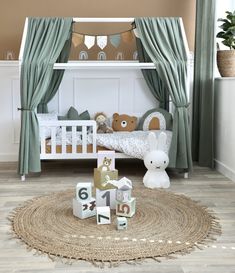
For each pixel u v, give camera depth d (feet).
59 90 15.15
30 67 12.02
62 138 12.75
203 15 13.73
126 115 14.75
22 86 12.11
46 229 8.47
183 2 15.10
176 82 12.32
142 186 11.87
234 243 7.88
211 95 13.89
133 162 15.15
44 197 10.62
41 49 12.40
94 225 8.70
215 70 14.55
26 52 12.32
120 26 15.20
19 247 7.68
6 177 12.81
